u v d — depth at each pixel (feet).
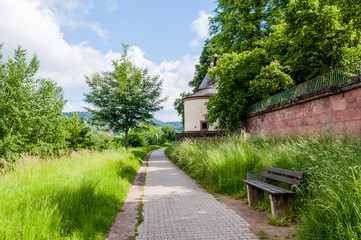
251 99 62.54
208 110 68.33
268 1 67.26
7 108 47.52
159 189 24.84
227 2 70.44
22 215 11.36
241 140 31.17
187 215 15.71
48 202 13.15
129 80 66.33
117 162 33.12
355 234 8.70
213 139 45.52
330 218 10.13
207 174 26.14
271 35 57.36
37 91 52.95
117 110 63.62
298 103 37.88
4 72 49.34
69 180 18.26
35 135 52.95
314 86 34.47
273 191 13.82
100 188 19.19
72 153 33.55
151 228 13.43
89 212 14.49
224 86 61.77
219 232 12.49
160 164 50.44
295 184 14.42
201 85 113.19
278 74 49.39
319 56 49.47
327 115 31.40
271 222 13.43
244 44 65.77
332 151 18.30
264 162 22.79
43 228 10.77
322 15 41.42
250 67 58.80
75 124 86.89
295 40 47.80
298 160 19.86
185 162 39.19
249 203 17.51
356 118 26.48
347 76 28.07
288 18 47.42
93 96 63.87
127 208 17.87
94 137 102.06
